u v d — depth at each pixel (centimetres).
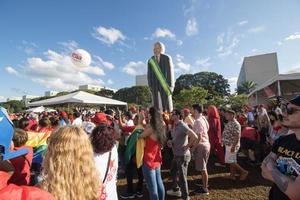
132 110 863
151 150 431
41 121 584
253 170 756
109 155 288
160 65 934
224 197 568
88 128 604
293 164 202
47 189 176
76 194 181
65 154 184
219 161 818
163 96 931
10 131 141
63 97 1390
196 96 5553
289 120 210
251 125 1066
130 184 597
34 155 461
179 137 518
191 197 571
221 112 1005
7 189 126
